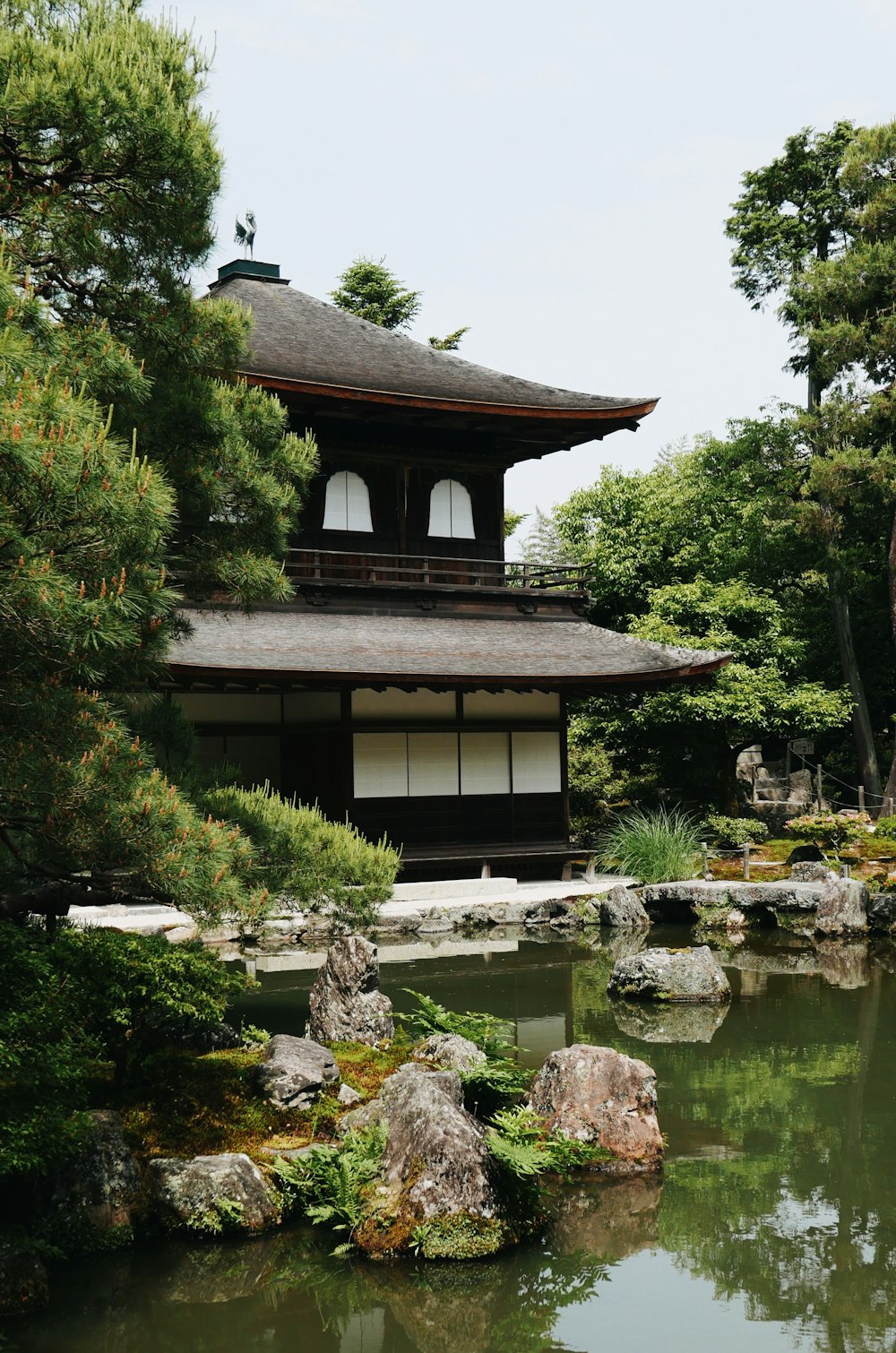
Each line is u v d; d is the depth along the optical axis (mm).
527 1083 9922
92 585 6523
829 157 31406
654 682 22906
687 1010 13477
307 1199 7762
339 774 21469
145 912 18094
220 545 10062
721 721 27797
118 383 8523
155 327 9547
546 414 23391
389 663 20719
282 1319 6535
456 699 22453
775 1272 6949
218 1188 7523
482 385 24812
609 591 31172
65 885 8914
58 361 8156
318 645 21000
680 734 29797
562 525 33719
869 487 28359
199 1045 9891
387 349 25812
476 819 22594
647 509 31406
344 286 41688
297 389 21406
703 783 30922
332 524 24000
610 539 31625
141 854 7367
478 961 16672
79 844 7172
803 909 19656
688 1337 6223
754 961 16844
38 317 8102
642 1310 6539
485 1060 9555
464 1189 7402
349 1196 7516
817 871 20922
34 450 5887
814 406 31547
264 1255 7238
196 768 10711
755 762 36812
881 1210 7789
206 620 20844
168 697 11047
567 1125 8789
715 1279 6891
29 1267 6688
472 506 25688
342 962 10789
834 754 36125
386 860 11031
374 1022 10562
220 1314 6562
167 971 8195
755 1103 9984
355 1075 9398
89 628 6281
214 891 7621
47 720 7172
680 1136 9211
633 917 19906
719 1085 10500
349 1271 7059
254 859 9086
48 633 6430
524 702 23266
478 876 22547
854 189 28391
